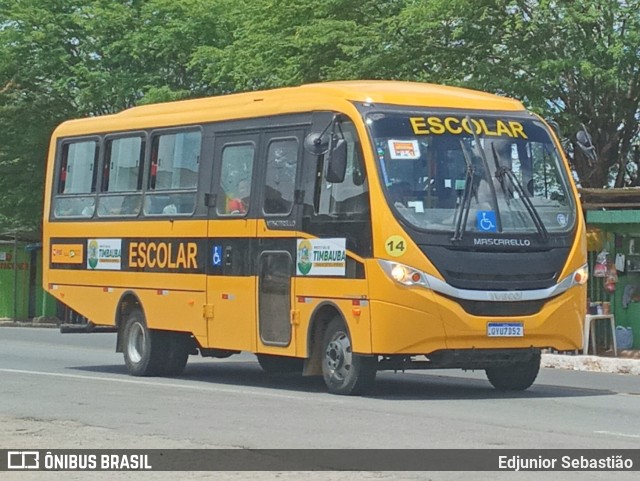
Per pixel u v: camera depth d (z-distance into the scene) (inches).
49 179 820.0
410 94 602.9
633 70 1107.3
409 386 666.2
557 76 1081.4
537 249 587.2
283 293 623.8
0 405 561.9
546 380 733.9
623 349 938.7
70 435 460.4
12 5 1551.4
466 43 1146.0
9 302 1667.1
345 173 586.9
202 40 1491.1
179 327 698.2
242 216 653.3
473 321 568.7
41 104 1590.8
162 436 457.1
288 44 1224.8
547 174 607.8
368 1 1208.8
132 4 1556.3
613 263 943.7
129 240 739.4
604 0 1067.9
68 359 884.0
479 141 594.2
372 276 568.4
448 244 568.4
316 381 707.4
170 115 721.6
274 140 638.5
